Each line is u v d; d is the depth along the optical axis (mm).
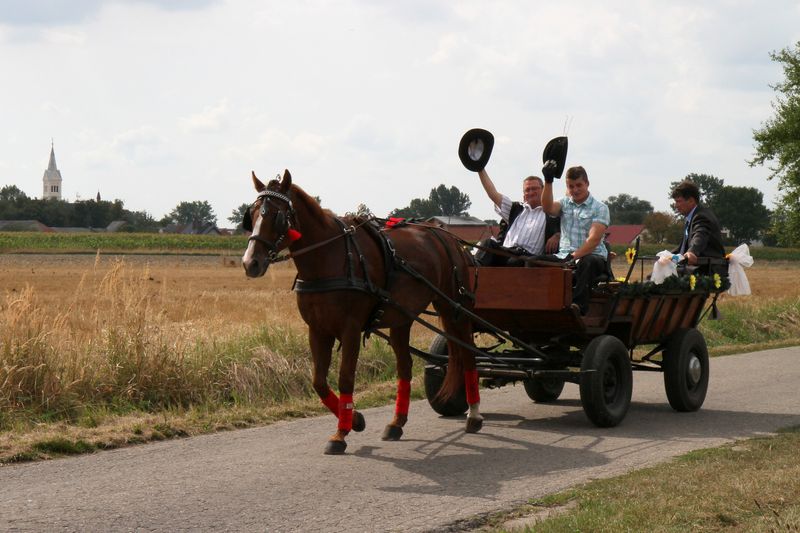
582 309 8578
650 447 7555
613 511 5309
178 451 7367
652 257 9477
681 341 9539
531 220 9250
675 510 5312
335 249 7195
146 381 9344
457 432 8367
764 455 6949
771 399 10328
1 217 159125
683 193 10312
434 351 9398
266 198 6922
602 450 7469
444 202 112188
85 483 6227
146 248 81938
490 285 8539
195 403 9461
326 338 7473
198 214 198625
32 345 8820
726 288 10367
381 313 7488
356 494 5961
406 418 8125
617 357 8648
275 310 17734
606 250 9273
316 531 5113
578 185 9008
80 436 7621
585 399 8359
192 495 5898
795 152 37750
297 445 7652
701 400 9703
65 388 8734
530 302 8344
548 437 8109
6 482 6254
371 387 10867
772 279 51031
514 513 5516
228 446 7594
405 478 6434
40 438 7379
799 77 38219
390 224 8141
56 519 5312
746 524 5047
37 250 75688
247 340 10961
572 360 9000
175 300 20938
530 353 9164
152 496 5871
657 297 9266
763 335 18828
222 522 5281
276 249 6883
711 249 10312
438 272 8203
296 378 10516
